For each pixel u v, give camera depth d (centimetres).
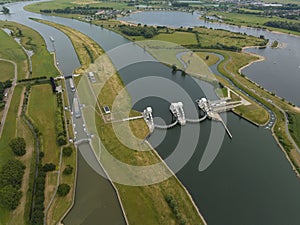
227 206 12000
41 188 11731
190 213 11469
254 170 14012
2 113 16900
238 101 19925
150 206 11606
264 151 15375
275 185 13188
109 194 12219
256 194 12656
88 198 12000
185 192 12462
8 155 13688
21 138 14000
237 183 13175
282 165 14412
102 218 11206
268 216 11675
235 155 14988
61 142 14362
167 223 10950
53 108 17712
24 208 11075
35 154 13788
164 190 12388
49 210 11181
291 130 16962
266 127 17412
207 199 12275
